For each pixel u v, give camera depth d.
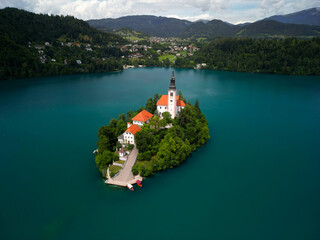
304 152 127.12
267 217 81.12
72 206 84.00
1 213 80.88
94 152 120.88
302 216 81.50
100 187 93.50
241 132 153.38
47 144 132.50
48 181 97.94
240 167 111.12
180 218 80.00
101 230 74.38
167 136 113.00
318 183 99.94
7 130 152.88
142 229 75.12
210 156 120.69
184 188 94.88
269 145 135.00
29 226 75.75
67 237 71.81
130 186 91.62
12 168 108.00
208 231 75.00
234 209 84.56
